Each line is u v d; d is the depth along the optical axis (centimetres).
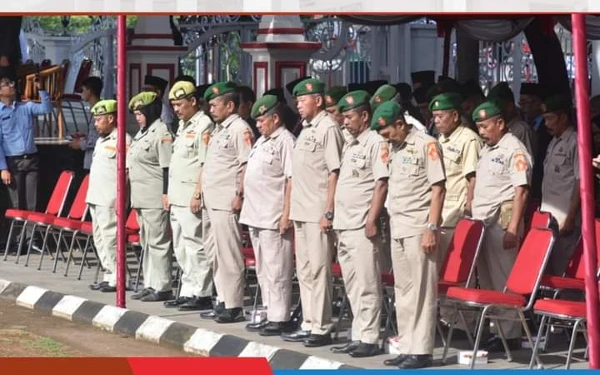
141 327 1341
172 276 1562
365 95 1148
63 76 2355
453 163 1230
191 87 1396
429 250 1088
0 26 2181
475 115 1183
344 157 1155
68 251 1827
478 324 1171
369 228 1131
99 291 1559
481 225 1160
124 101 1372
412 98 1625
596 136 1430
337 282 1273
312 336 1205
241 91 1483
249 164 1266
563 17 1570
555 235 1093
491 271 1187
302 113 1203
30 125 1856
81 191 1748
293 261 1264
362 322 1155
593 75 2139
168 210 1436
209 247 1384
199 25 2489
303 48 2284
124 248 1399
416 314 1099
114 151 1543
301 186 1202
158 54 2356
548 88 1496
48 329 1394
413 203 1093
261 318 1296
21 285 1594
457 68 1878
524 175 1162
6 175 1845
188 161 1395
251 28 2467
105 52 2609
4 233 1902
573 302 1049
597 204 1341
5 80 1855
